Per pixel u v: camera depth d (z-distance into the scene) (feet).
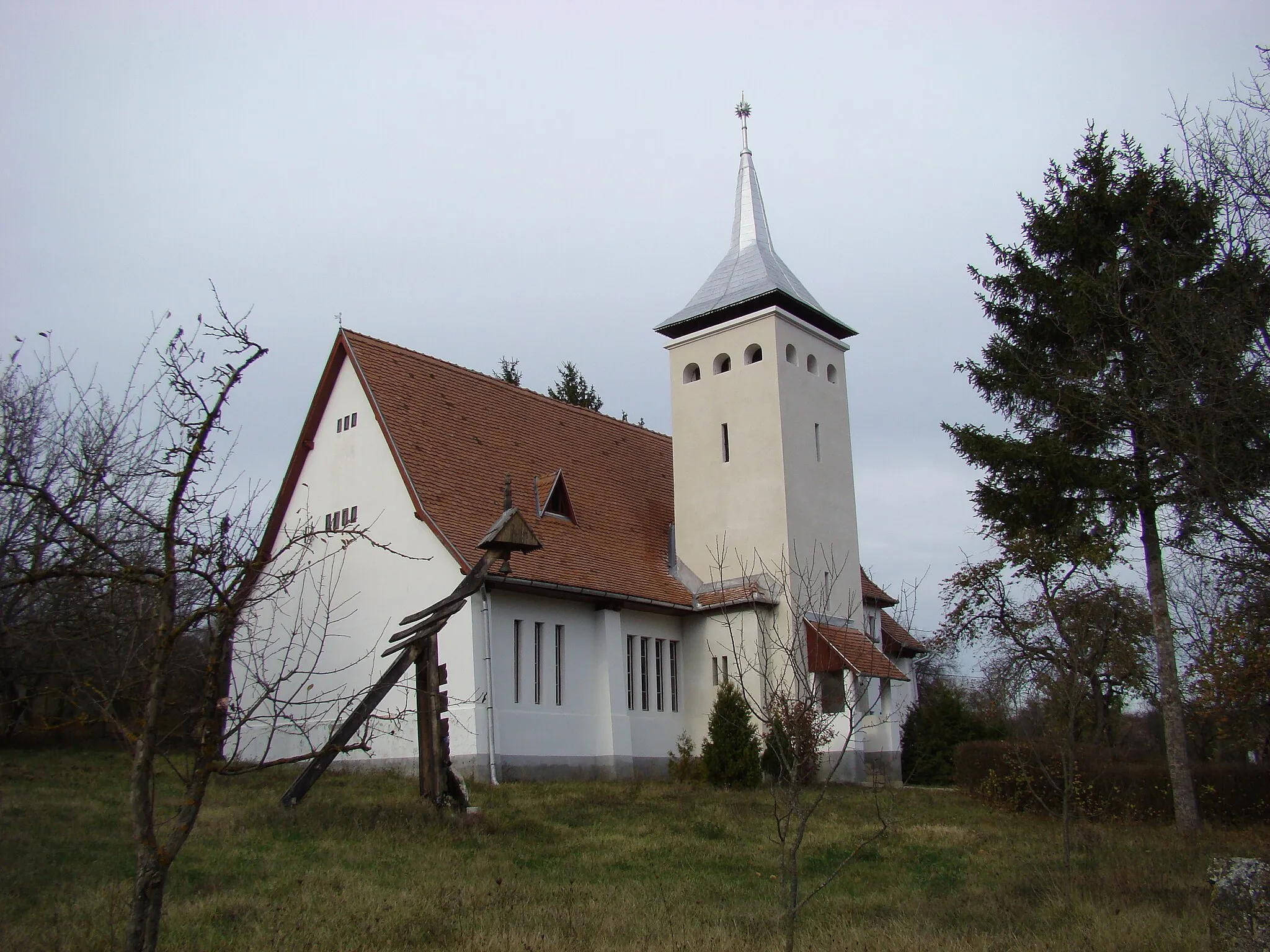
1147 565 66.39
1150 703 115.55
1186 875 45.60
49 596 38.40
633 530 115.75
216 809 56.75
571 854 49.60
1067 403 64.75
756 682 104.42
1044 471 67.36
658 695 108.27
